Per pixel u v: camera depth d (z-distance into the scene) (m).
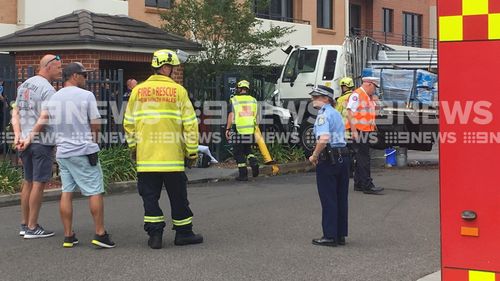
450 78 2.95
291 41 21.20
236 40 14.03
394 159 14.09
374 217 7.84
